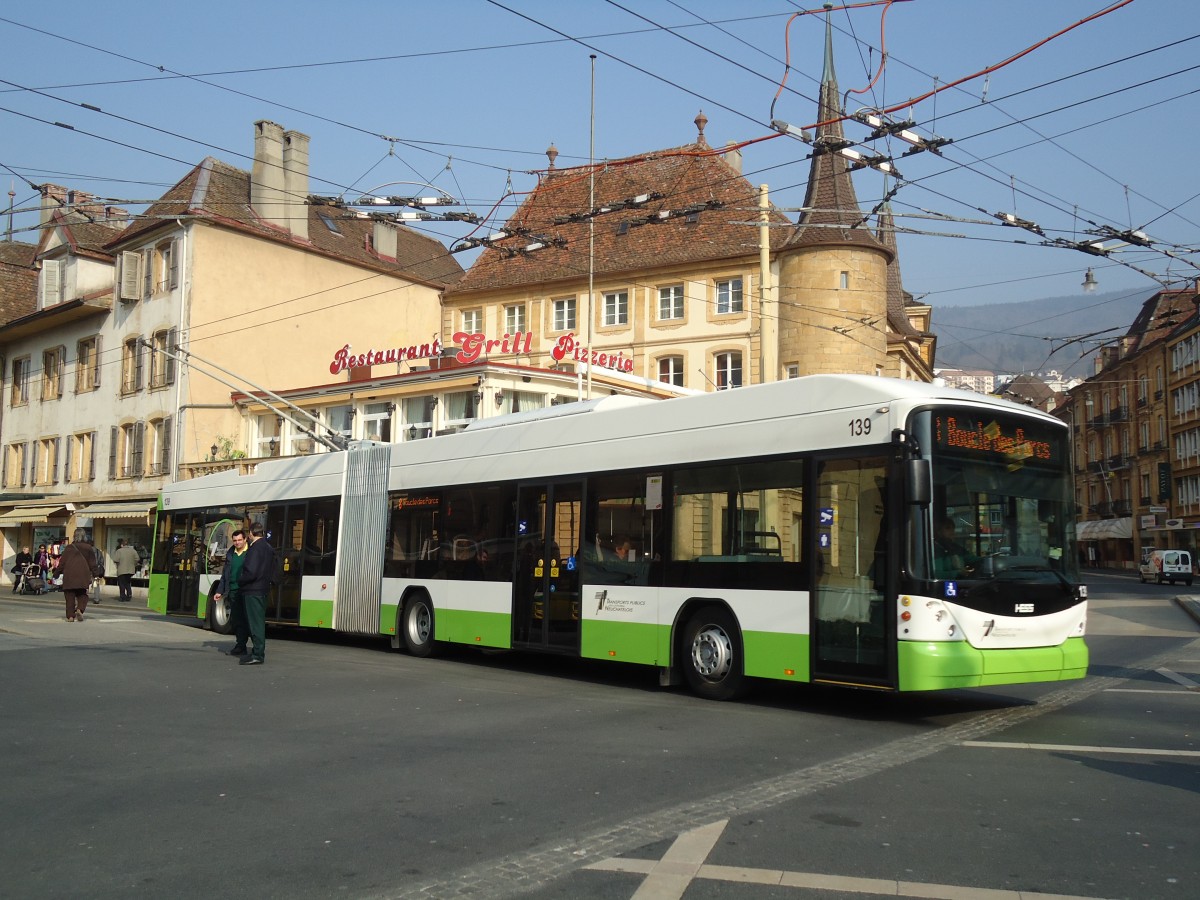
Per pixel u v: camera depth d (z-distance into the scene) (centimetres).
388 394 3312
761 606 1112
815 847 579
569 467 1384
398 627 1661
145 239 4159
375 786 731
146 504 4000
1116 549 8844
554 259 4375
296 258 4194
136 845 593
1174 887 512
